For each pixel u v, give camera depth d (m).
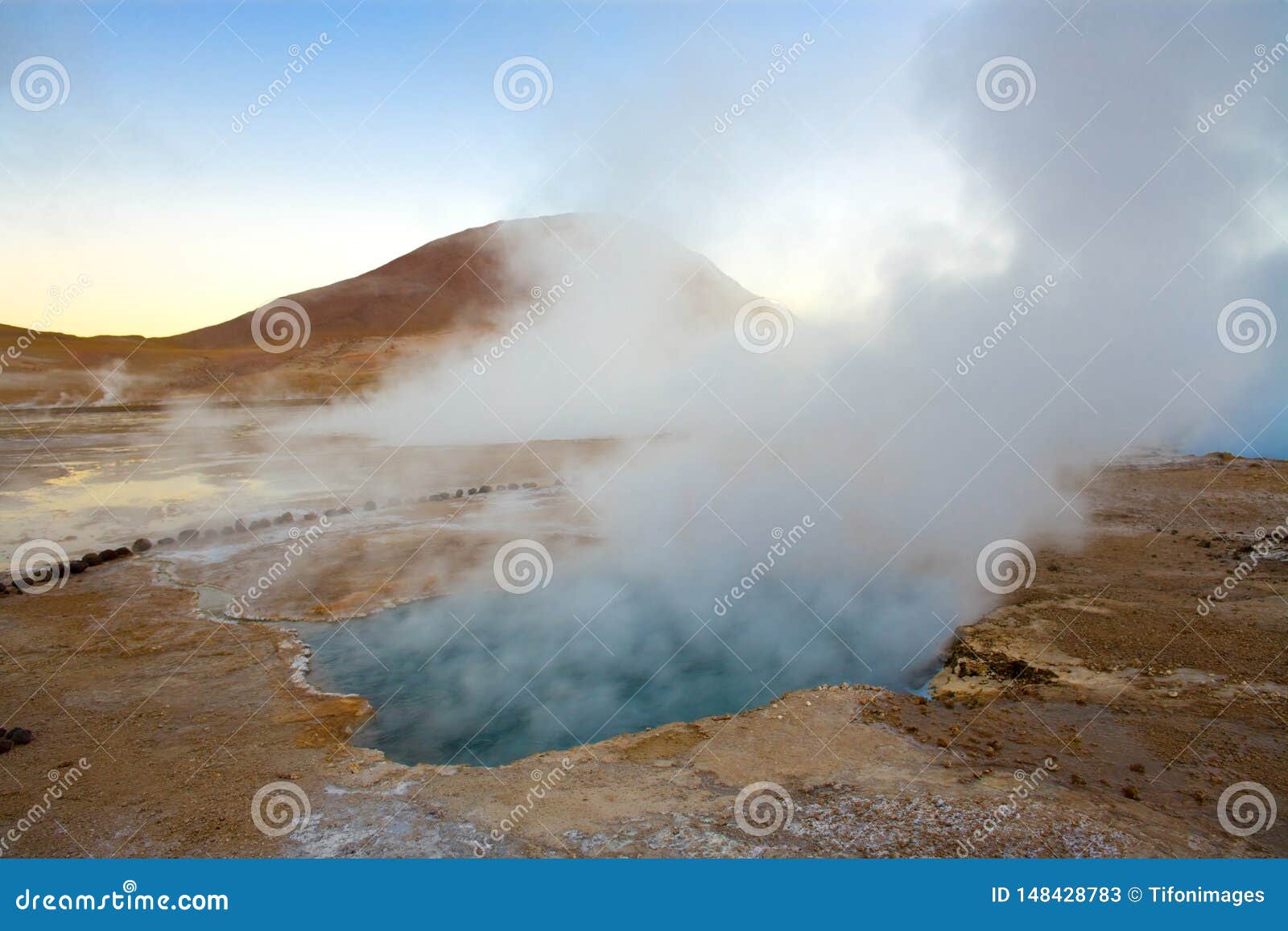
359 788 6.44
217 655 9.60
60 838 5.72
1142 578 10.78
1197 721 6.89
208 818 5.98
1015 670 8.36
